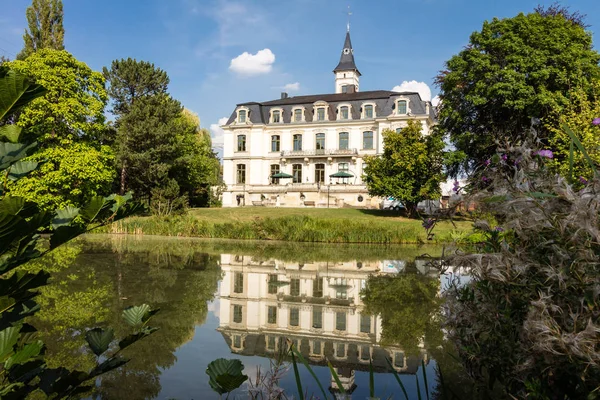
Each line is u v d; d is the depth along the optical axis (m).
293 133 38.62
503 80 18.62
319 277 7.31
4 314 1.03
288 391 2.54
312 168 38.19
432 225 2.01
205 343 3.46
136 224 18.66
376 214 27.45
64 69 18.80
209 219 24.20
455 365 3.02
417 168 24.20
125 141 27.66
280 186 37.75
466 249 2.15
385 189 24.97
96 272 6.99
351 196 35.94
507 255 1.60
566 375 1.55
